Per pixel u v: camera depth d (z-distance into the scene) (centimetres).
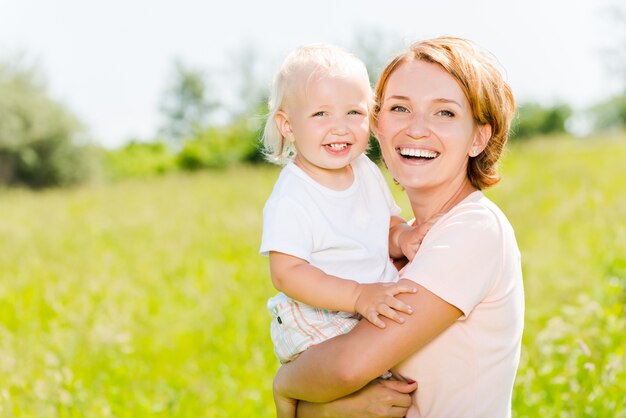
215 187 1714
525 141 2120
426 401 228
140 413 457
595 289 580
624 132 2158
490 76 235
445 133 230
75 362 548
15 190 2375
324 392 223
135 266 908
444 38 240
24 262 932
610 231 801
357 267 249
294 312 247
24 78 2878
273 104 269
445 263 215
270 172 1955
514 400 394
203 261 913
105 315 677
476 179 250
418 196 251
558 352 473
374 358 213
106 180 3067
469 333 220
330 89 252
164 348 615
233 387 504
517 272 228
